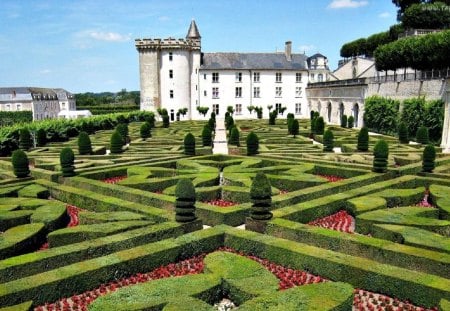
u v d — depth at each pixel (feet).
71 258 35.60
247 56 274.57
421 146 102.83
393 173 68.95
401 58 150.51
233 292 31.42
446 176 65.21
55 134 135.23
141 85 258.16
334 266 33.81
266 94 271.69
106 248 37.52
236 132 105.91
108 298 28.60
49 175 68.49
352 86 191.11
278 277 35.04
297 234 41.22
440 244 36.91
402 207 49.62
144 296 28.94
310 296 27.07
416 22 209.26
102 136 144.15
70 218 52.06
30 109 352.28
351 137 127.24
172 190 57.52
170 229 42.01
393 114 147.74
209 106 267.59
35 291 29.60
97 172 70.13
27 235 40.34
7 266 32.45
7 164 80.59
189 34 277.64
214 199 58.08
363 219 44.88
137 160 83.66
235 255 37.04
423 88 132.87
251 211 45.42
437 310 28.66
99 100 521.24
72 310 29.81
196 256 39.24
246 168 73.10
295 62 276.00
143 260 35.50
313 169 73.72
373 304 30.40
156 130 163.12
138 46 252.83
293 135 133.59
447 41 127.54
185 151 91.81
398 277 30.60
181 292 29.73
